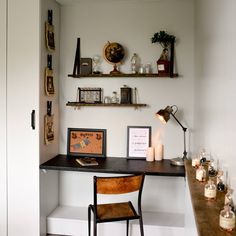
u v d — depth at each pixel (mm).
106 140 3029
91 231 2744
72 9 3006
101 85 3002
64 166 2596
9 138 2643
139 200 2262
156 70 2906
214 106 1553
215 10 1556
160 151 2885
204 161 1808
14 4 2564
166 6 2871
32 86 2576
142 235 2266
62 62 3041
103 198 3041
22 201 2654
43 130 2691
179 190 2938
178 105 2895
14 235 2691
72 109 3062
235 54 1087
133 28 2928
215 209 1169
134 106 2900
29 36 2555
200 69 2285
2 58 2613
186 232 1958
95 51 2990
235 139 1085
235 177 1086
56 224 2799
